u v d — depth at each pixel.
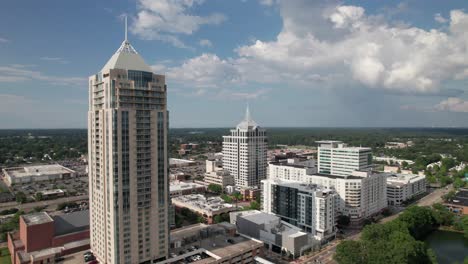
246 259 182.12
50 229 188.75
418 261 174.00
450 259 196.38
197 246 185.88
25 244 185.12
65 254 178.25
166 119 168.00
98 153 162.50
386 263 154.75
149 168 161.50
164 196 167.62
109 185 153.25
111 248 154.50
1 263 190.75
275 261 194.38
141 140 158.38
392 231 195.88
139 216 158.88
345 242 170.50
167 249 169.50
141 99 160.12
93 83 168.62
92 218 173.62
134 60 162.00
